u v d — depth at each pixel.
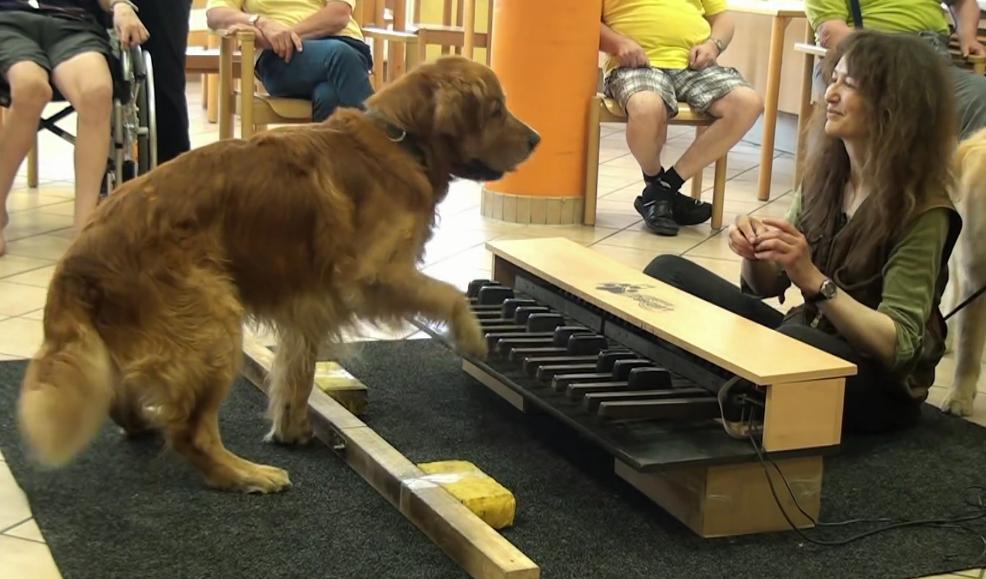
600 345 2.70
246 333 3.24
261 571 2.04
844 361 2.35
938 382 3.39
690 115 5.05
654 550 2.23
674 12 5.16
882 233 2.73
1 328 3.27
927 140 2.66
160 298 2.14
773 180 6.25
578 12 4.86
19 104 3.92
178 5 4.49
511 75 4.96
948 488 2.60
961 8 5.12
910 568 2.21
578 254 3.17
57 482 2.36
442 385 3.11
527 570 1.95
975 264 3.05
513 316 2.93
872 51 2.70
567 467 2.61
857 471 2.68
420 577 2.04
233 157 2.24
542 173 5.00
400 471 2.34
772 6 5.73
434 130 2.39
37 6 4.15
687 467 2.23
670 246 4.75
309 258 2.27
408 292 2.29
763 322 3.08
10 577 1.98
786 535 2.34
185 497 2.31
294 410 2.59
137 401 2.47
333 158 2.28
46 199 4.88
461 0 6.61
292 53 4.57
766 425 2.28
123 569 2.02
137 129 4.09
